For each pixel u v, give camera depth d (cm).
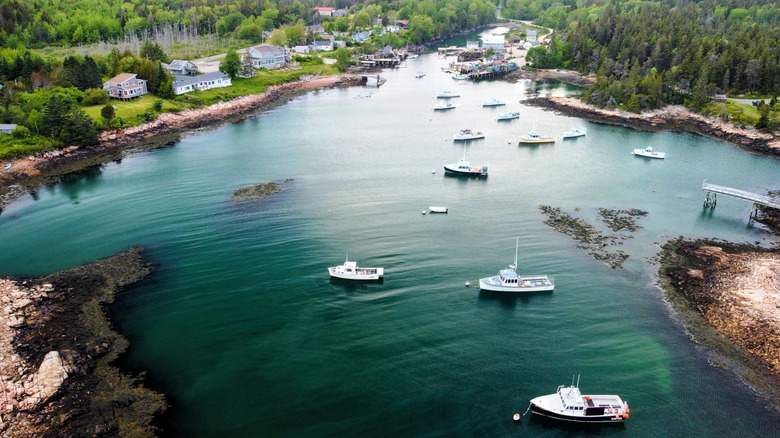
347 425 7038
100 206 13825
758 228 12788
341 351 8450
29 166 16312
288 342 8638
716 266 10969
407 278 10506
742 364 8225
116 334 8825
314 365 8138
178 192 14688
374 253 11425
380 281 10381
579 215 13500
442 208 13662
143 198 14288
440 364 8175
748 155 18212
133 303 9662
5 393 7306
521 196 14762
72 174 16225
